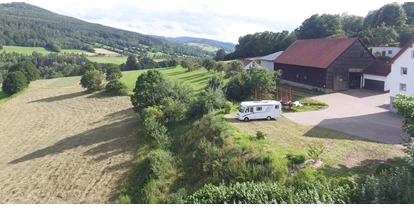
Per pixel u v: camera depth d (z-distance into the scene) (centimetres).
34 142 3369
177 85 3716
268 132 2453
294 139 2278
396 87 3238
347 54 4231
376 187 1391
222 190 1520
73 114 4394
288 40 8919
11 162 2831
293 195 1427
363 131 2491
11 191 2223
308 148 2078
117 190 2092
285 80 4994
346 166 1786
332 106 3450
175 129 2859
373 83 4284
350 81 4403
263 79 3569
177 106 3148
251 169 1786
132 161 2484
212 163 1980
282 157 1870
